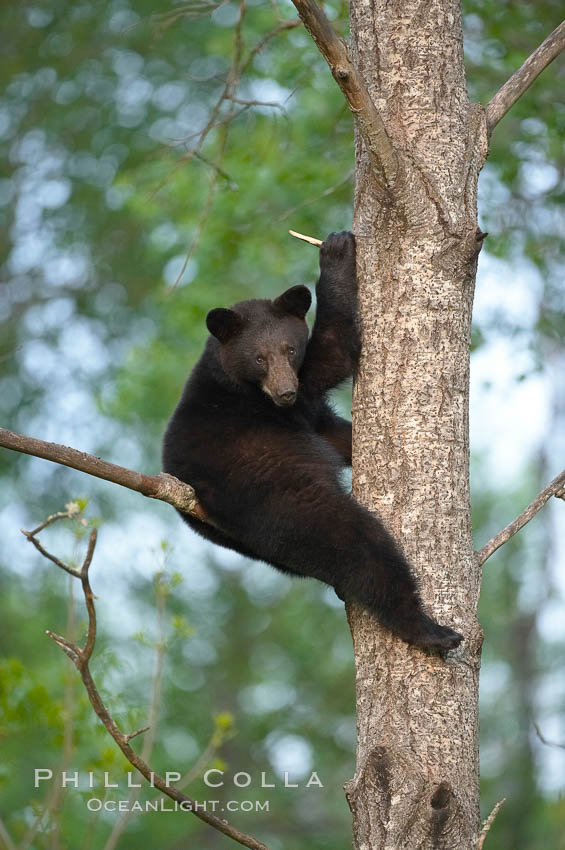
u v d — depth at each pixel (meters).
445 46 6.64
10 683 10.32
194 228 16.31
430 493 6.16
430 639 5.91
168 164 15.48
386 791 5.66
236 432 8.08
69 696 9.69
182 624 9.34
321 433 9.17
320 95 14.70
